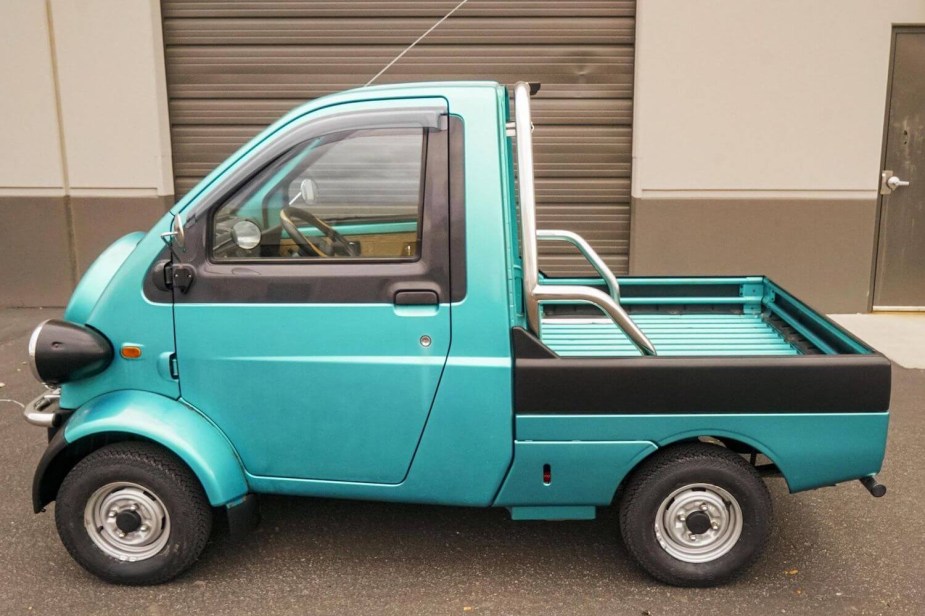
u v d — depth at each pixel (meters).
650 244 7.18
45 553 3.51
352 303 3.00
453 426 3.04
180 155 7.51
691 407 3.01
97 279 3.22
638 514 3.13
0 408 5.16
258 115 7.41
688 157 7.00
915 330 6.70
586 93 7.23
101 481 3.14
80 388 3.20
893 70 6.83
